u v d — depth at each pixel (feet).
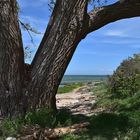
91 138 35.32
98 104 57.57
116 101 54.65
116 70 70.49
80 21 40.78
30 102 40.01
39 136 35.58
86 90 103.35
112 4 42.42
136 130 35.99
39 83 40.24
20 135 36.37
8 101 39.68
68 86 134.21
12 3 40.01
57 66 40.47
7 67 39.83
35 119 38.14
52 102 40.88
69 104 71.00
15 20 40.24
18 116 39.22
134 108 45.65
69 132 36.60
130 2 41.81
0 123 38.45
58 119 39.47
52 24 41.16
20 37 40.52
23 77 40.52
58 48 40.50
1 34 39.75
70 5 40.50
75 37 40.78
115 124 38.11
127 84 60.23
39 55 40.91
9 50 39.81
